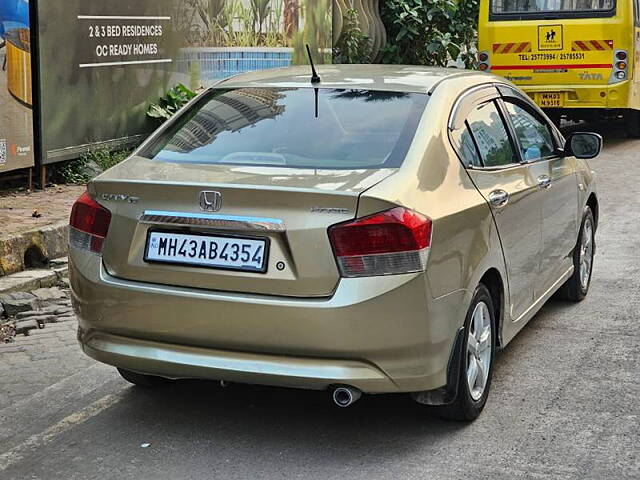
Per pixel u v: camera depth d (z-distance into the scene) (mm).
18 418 5000
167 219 4363
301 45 14836
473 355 4852
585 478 4281
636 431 4816
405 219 4191
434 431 4785
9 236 7320
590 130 19438
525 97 6305
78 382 5535
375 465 4402
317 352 4188
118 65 10422
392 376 4246
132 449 4598
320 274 4152
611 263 8445
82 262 4590
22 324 6531
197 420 4945
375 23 17922
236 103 5258
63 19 9508
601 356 5996
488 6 16688
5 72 8789
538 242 5855
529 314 5820
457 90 5254
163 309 4359
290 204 4184
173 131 5164
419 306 4230
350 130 4820
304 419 4945
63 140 9672
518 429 4820
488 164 5219
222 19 12531
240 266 4246
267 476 4293
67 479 4289
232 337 4266
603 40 16000
